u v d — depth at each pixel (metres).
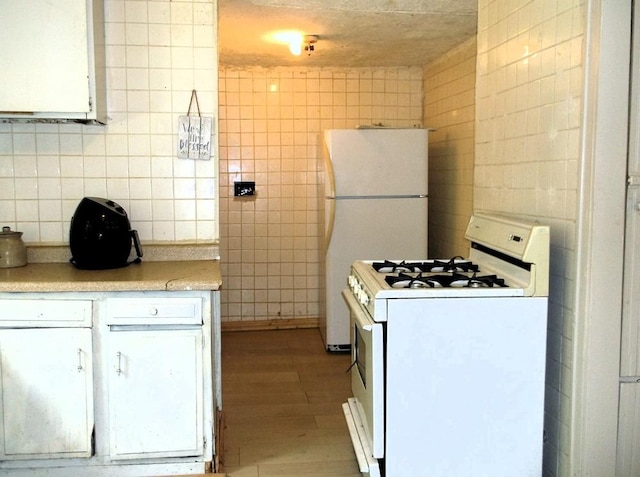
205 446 2.35
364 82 4.73
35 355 2.24
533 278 1.94
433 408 1.95
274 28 3.54
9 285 2.19
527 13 2.24
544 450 2.16
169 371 2.29
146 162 2.76
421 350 1.93
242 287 4.82
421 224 4.05
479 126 2.74
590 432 1.92
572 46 1.93
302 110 4.71
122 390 2.28
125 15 2.68
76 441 2.28
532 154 2.21
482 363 1.95
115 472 2.35
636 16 1.82
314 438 2.82
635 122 1.85
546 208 2.11
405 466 1.96
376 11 3.18
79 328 2.24
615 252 1.88
